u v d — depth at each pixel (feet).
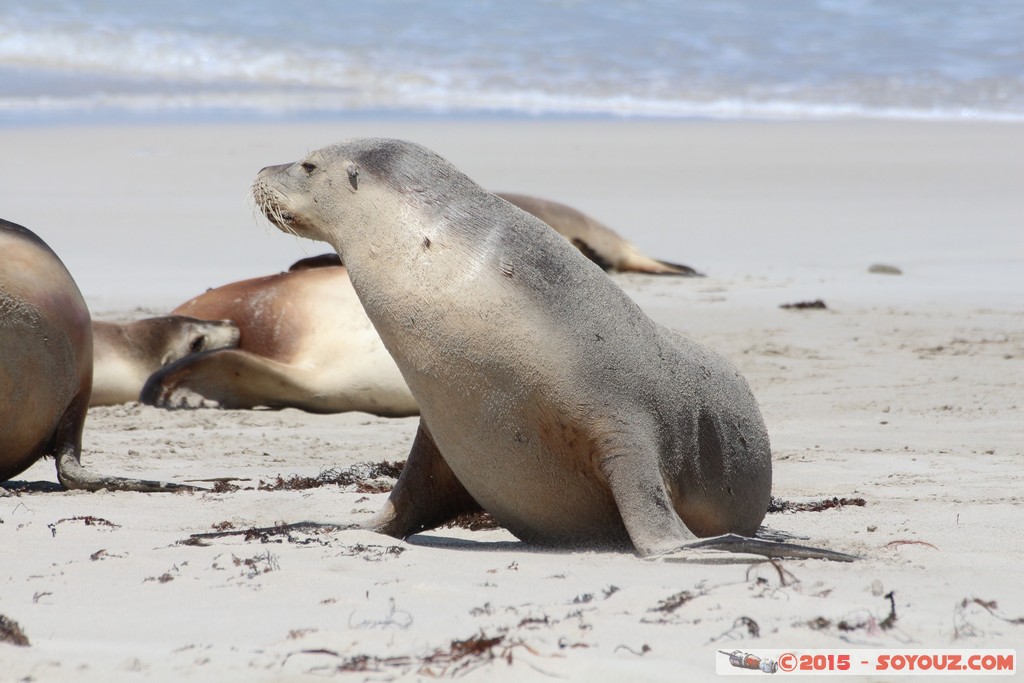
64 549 65.26
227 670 44.60
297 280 136.46
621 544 69.15
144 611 53.26
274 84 430.61
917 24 503.61
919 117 377.50
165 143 315.17
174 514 77.46
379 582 58.65
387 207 68.18
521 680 43.65
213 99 400.47
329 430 117.39
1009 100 397.19
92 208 239.09
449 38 490.49
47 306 87.66
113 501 81.92
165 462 99.96
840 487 88.38
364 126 347.97
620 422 65.57
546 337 65.26
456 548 69.97
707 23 510.58
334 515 78.07
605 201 260.83
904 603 54.24
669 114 385.70
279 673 44.24
